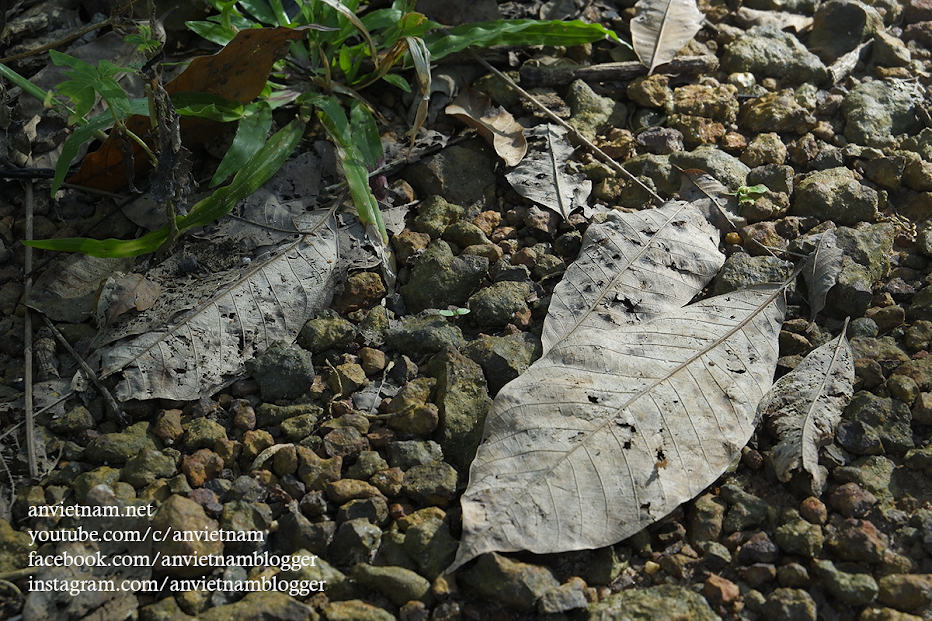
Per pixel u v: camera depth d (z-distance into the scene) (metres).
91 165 2.43
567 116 2.83
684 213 2.45
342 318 2.28
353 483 1.92
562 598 1.71
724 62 3.05
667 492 1.82
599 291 2.23
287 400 2.12
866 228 2.49
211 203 2.37
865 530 1.81
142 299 2.19
